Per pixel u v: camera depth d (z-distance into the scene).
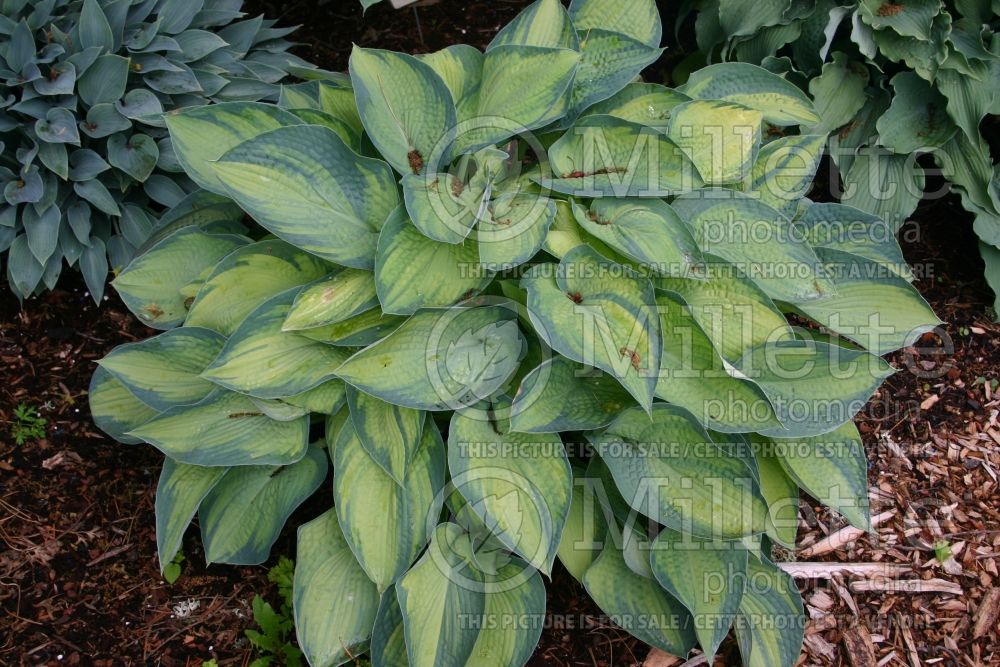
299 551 1.34
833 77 1.61
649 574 1.35
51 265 1.52
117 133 1.51
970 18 1.60
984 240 1.58
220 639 1.41
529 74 1.38
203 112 1.36
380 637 1.31
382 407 1.34
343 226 1.32
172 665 1.39
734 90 1.50
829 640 1.44
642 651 1.42
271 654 1.40
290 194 1.30
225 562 1.34
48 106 1.49
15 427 1.51
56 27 1.48
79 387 1.55
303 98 1.46
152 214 1.57
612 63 1.44
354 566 1.34
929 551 1.50
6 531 1.46
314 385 1.32
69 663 1.39
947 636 1.44
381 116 1.34
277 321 1.33
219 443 1.33
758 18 1.60
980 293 1.66
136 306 1.41
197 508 1.34
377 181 1.34
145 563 1.45
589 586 1.35
